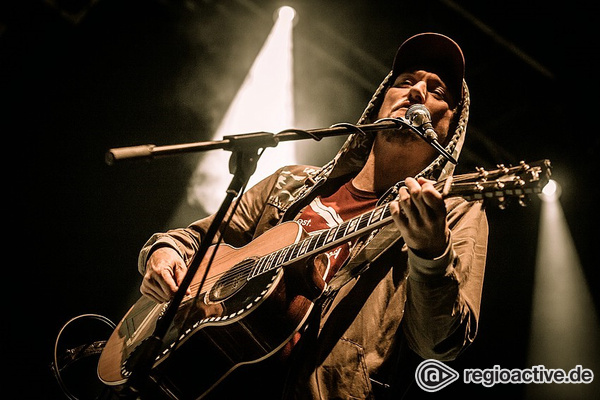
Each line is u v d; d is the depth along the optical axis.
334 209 2.64
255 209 2.93
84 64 5.95
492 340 5.13
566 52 5.30
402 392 2.27
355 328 2.20
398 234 2.23
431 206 1.91
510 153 5.56
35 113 5.76
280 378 2.23
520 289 5.22
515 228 5.30
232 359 2.25
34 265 5.30
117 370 2.47
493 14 5.40
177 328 2.37
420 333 2.09
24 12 5.85
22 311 5.11
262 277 2.28
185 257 2.76
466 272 2.18
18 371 4.87
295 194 2.82
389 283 2.26
